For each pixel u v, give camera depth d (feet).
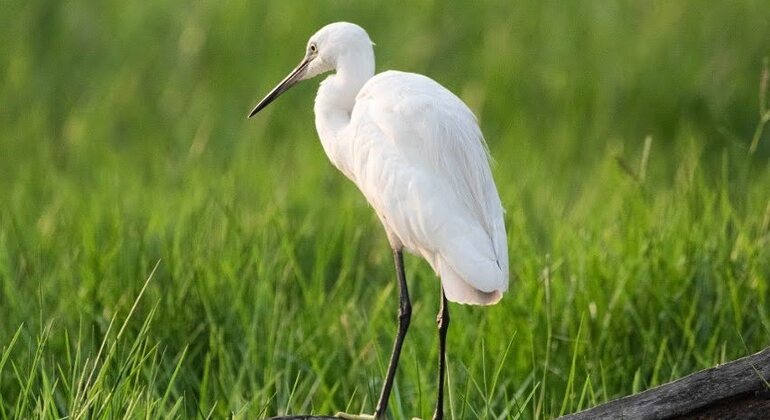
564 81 59.36
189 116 57.77
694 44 60.95
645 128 57.57
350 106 29.63
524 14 64.39
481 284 24.86
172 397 30.09
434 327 33.19
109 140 57.47
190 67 61.57
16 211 43.73
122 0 66.13
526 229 39.42
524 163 51.26
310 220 40.86
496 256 25.36
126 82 60.59
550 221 42.29
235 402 28.78
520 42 62.49
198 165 49.73
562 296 33.19
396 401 28.37
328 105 29.60
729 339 31.12
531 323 31.60
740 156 50.31
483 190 26.07
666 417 21.48
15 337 26.55
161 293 33.27
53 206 43.98
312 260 38.81
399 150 26.58
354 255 38.88
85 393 25.86
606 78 59.52
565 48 61.87
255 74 60.59
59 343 31.40
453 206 25.80
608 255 35.17
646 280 33.12
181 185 48.03
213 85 60.18
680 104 57.98
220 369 30.71
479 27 63.82
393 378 27.27
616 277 33.60
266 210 40.75
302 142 53.98
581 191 49.32
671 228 34.99
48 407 24.88
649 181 49.62
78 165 53.88
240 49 62.23
